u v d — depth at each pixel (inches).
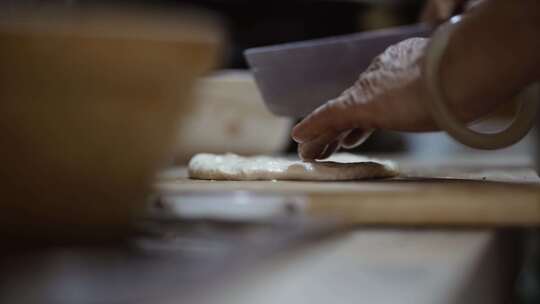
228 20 76.0
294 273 14.7
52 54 14.9
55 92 15.1
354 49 44.9
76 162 15.5
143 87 15.6
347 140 35.4
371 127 31.4
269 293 12.9
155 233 16.3
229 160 36.4
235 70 77.4
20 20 15.1
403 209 22.8
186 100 16.3
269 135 57.8
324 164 32.8
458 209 22.9
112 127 15.5
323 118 31.7
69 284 12.0
